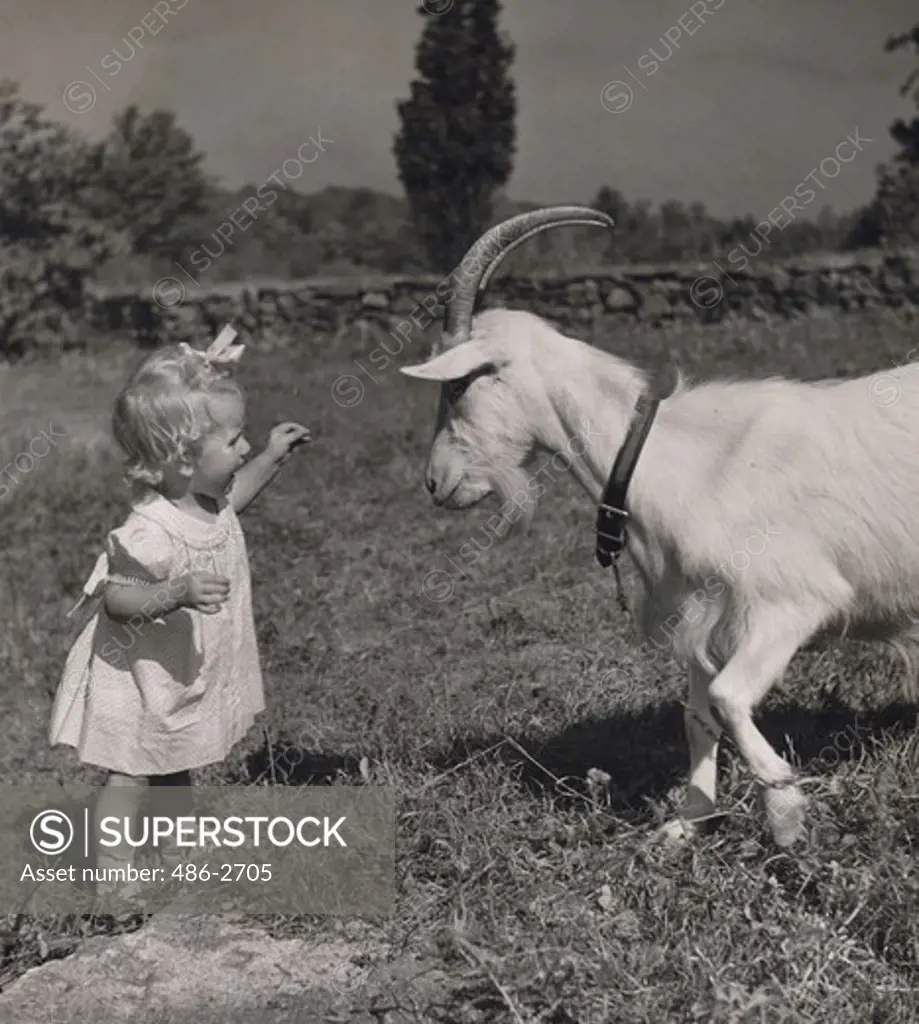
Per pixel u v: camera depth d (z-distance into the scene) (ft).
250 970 14.69
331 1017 13.62
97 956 15.05
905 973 13.55
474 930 14.40
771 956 13.47
